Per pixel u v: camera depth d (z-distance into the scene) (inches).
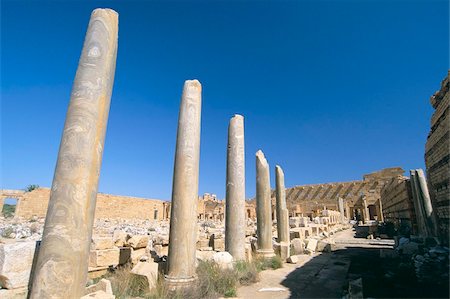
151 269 298.7
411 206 688.4
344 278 360.2
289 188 2517.2
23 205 1236.5
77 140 224.4
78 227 211.6
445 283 301.0
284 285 335.9
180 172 317.4
